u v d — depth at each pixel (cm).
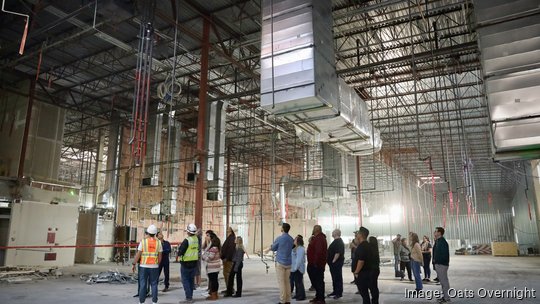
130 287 1159
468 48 1407
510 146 858
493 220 4366
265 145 3350
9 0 1438
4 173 1973
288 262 858
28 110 1995
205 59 1502
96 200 2506
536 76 862
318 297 877
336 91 1130
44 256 1834
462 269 1869
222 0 1463
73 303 890
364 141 1490
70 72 2108
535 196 2825
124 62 1972
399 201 3731
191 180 1380
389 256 3162
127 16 1269
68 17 1316
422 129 2702
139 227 2656
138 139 1095
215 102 1819
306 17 1041
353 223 3575
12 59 1861
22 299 946
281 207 2862
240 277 993
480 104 2262
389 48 1695
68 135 2912
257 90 1767
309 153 2898
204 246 1012
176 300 934
